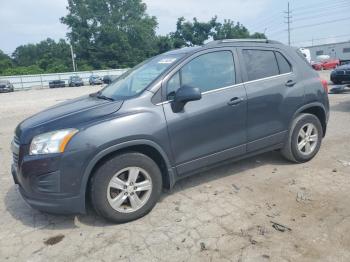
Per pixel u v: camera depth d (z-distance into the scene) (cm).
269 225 338
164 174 388
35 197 336
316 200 385
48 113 393
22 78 5025
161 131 364
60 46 7700
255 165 507
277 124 462
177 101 366
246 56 443
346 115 859
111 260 299
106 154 338
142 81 399
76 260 303
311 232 323
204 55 412
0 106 1817
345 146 583
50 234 349
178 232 336
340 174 457
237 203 389
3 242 339
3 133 912
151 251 308
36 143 334
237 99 417
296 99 474
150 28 8056
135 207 361
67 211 337
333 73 1504
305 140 497
